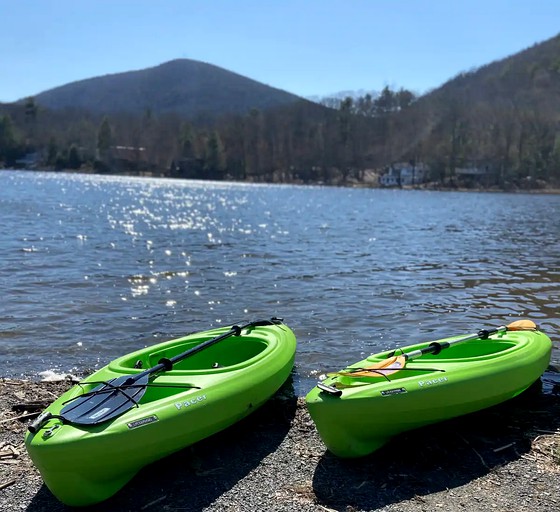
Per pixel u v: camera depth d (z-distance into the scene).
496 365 5.89
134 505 4.50
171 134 141.88
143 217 32.41
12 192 51.47
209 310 11.45
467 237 26.11
